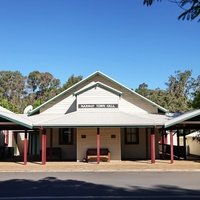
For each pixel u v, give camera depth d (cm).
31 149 4072
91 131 2844
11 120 2428
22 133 4138
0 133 3494
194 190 1385
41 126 2530
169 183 1593
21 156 3547
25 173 2073
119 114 2811
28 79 10588
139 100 3120
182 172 2089
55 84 10619
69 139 3058
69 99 3139
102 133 2858
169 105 6347
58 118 2709
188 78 7506
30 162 2742
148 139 3058
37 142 4059
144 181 1666
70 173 2059
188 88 7362
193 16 624
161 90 7681
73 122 2580
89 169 2205
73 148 3045
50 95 8394
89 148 2820
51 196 1270
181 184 1559
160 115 3028
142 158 3031
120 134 2881
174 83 7644
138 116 2833
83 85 3122
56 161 2830
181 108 6197
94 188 1453
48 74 10625
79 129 2842
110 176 1886
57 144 3048
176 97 6919
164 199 1192
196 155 3591
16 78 10481
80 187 1487
